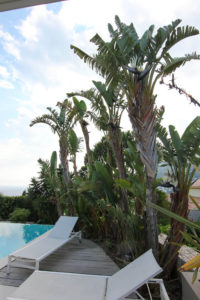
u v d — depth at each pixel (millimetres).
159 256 3795
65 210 9117
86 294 2383
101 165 5539
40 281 2688
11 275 3631
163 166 4254
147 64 3883
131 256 4332
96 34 3650
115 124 5406
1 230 8156
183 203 3584
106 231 6137
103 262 4371
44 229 8328
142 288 3271
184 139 3658
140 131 3793
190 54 3682
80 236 5809
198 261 2145
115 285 2494
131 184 4141
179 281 3438
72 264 4254
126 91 4070
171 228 3674
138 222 4301
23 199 11125
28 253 3805
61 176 9680
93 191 5820
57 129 7875
